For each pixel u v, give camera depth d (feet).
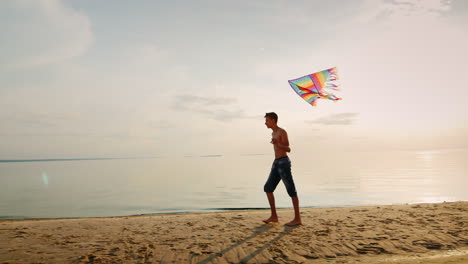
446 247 11.21
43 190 54.44
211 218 17.90
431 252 10.72
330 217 17.10
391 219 15.98
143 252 10.94
